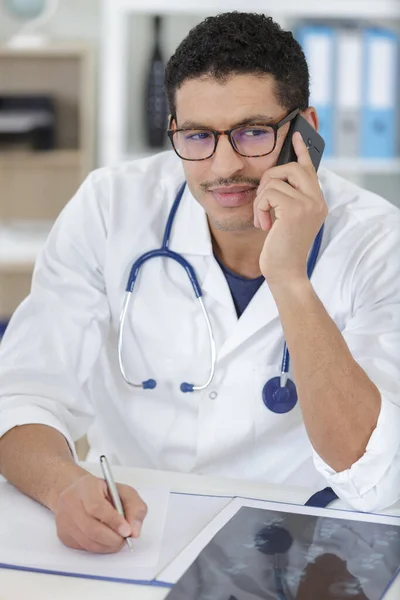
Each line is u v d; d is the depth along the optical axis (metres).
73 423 1.55
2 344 1.60
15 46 3.84
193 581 1.00
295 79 1.44
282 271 1.39
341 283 1.59
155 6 3.73
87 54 3.87
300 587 0.99
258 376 1.60
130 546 1.09
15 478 1.31
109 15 3.74
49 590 0.99
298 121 1.45
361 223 1.62
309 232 1.40
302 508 1.23
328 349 1.35
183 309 1.63
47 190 4.06
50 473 1.27
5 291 3.65
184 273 1.64
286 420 1.60
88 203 1.69
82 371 1.60
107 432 1.71
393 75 3.79
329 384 1.33
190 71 1.38
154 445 1.64
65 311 1.61
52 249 1.67
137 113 3.94
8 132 3.70
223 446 1.60
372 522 1.18
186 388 1.61
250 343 1.59
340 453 1.31
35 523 1.19
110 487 1.14
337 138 3.79
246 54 1.37
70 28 4.24
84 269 1.66
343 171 3.86
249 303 1.59
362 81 3.76
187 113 1.40
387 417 1.30
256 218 1.43
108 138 3.83
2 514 1.22
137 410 1.65
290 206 1.39
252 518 1.18
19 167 4.02
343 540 1.11
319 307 1.38
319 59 3.71
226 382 1.60
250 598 0.96
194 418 1.63
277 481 1.63
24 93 4.01
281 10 3.74
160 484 1.34
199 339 1.62
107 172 1.74
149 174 1.74
